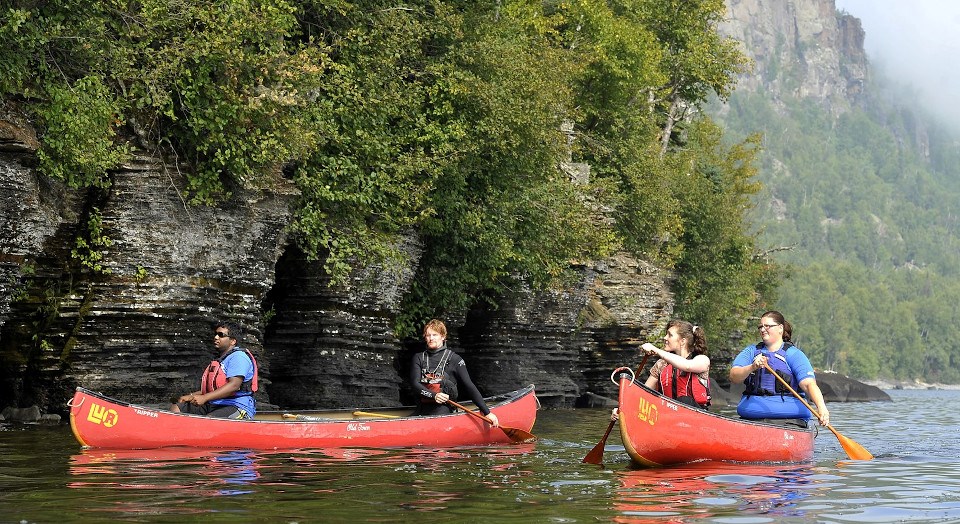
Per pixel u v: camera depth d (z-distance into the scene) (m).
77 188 16.17
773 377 12.71
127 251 16.48
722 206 43.69
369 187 20.14
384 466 11.04
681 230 39.47
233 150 17.00
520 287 26.44
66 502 8.45
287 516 7.93
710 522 8.04
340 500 8.70
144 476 9.95
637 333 33.25
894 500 9.23
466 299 24.30
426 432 13.47
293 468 10.72
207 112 17.00
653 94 43.59
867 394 54.88
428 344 14.11
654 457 11.38
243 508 8.25
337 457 11.79
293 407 19.78
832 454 13.59
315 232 19.48
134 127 16.58
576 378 31.88
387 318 21.20
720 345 46.25
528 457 12.30
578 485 9.84
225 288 17.72
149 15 16.59
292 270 20.05
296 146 18.05
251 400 13.02
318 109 19.34
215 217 17.33
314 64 18.72
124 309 16.45
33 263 15.90
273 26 18.11
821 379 53.28
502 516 8.09
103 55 16.45
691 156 45.19
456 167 22.34
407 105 21.42
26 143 14.92
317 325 19.95
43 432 14.48
